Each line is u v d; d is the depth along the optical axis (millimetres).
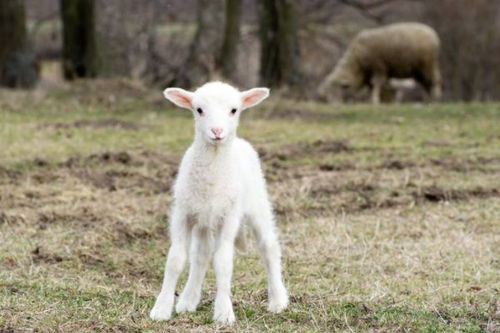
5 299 9875
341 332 8969
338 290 10789
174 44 38906
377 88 33625
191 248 9758
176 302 10234
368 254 12352
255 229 9977
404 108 27922
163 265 11898
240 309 9891
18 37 31172
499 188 16125
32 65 31531
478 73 45969
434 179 16938
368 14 43344
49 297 10117
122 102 27016
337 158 19016
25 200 14922
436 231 13531
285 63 32750
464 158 18922
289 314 9656
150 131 22062
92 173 17031
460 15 46094
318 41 46781
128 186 16234
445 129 23047
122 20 33188
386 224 13961
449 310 9805
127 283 11023
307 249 12578
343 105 29125
